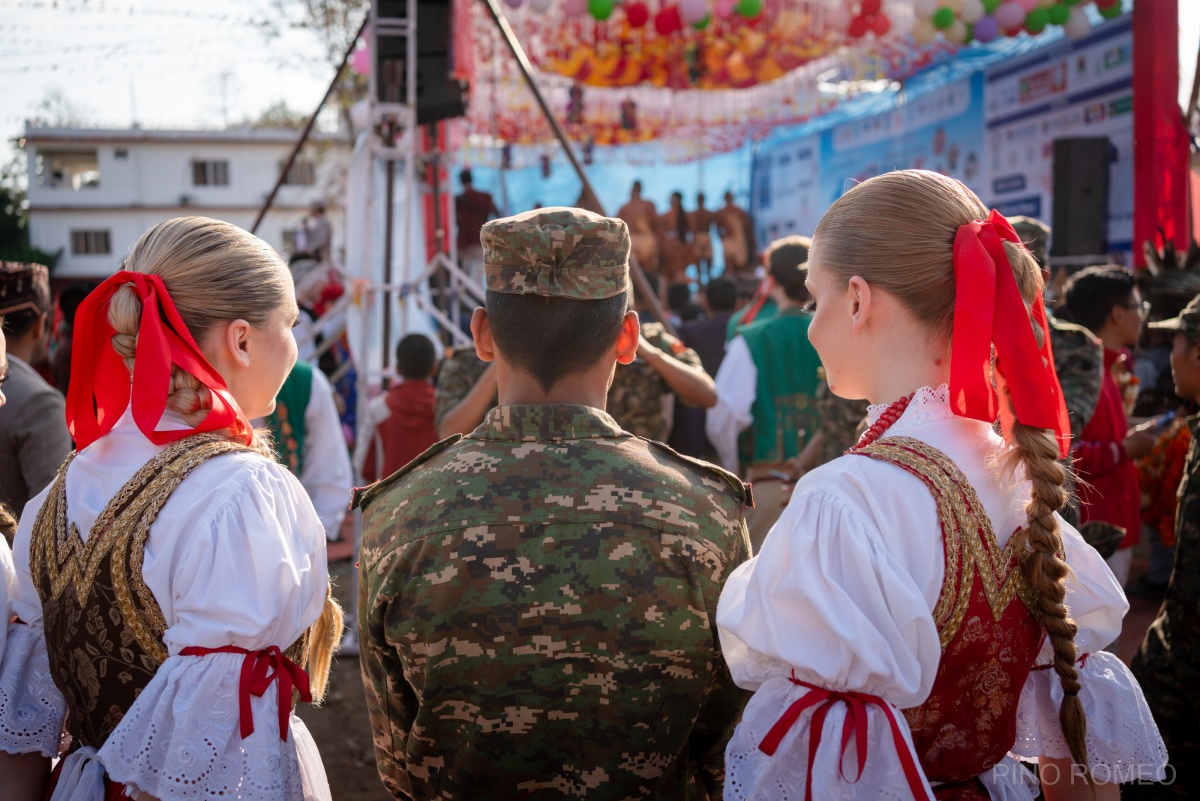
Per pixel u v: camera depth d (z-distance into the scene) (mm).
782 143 14461
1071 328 2715
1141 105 6461
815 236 1359
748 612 1194
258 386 1476
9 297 2613
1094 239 8523
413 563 1328
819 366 3793
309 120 5945
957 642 1197
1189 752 1987
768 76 9211
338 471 4066
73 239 30812
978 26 7250
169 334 1351
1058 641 1197
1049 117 9461
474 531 1318
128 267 1420
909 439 1253
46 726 1432
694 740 1506
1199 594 1959
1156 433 4047
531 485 1345
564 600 1300
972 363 1166
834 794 1120
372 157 5488
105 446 1400
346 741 3479
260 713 1254
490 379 3014
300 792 1324
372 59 5477
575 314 1391
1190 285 4020
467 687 1310
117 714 1321
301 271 8445
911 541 1185
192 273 1389
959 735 1225
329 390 4090
